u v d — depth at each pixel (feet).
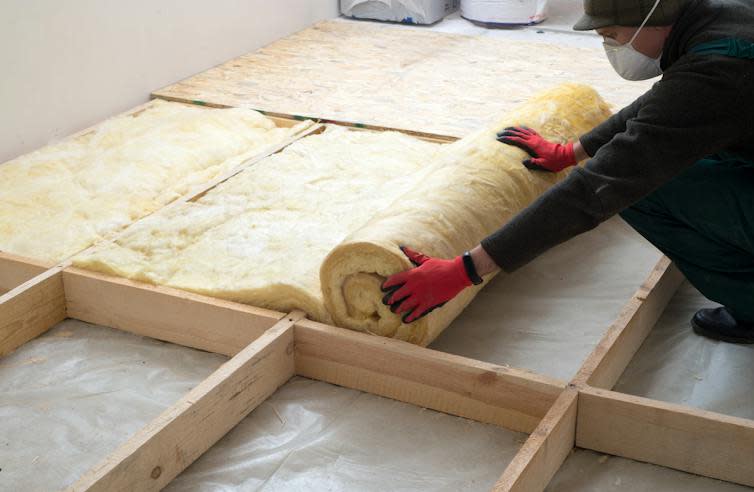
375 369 7.25
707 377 7.40
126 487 5.97
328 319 7.54
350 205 9.35
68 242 8.93
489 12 16.99
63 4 11.61
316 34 16.42
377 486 6.38
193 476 6.48
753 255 7.10
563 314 8.34
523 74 13.89
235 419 6.97
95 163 10.75
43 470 6.56
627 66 6.61
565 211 6.09
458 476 6.47
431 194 7.97
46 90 11.64
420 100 12.73
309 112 12.30
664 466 6.54
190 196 9.73
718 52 5.79
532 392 6.70
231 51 14.92
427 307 6.72
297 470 6.54
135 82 13.05
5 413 7.17
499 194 8.25
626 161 5.94
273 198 9.62
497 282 8.90
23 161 10.84
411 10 17.03
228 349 7.90
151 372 7.68
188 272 8.27
